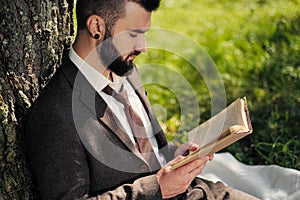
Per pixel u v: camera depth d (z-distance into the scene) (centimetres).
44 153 282
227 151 487
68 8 325
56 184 281
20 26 301
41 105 287
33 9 303
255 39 659
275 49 631
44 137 282
